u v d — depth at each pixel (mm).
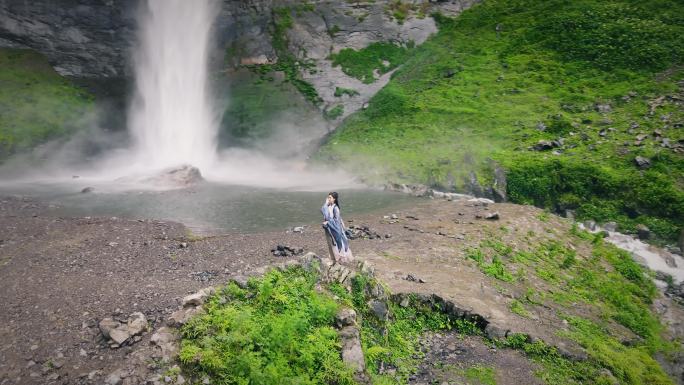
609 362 13516
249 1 67500
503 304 15586
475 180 34594
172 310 11141
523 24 59938
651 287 21438
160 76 57844
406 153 41344
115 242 18172
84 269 14852
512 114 44469
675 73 43344
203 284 13148
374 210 27562
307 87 59469
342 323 11172
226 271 14680
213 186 35781
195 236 20000
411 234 21500
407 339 13086
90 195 30297
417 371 11805
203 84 59875
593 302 18422
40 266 15164
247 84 60719
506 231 22547
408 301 14359
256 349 9781
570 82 47406
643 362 14758
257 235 20062
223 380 9062
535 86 48406
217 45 64688
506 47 56906
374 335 12172
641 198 29922
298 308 11008
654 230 28484
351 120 52969
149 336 10117
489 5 67062
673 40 47469
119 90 59000
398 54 63656
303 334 10414
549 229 24031
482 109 46875
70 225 20969
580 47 51594
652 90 41938
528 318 15148
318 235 20281
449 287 15695
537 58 52844
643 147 34219
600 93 44156
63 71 59062
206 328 9914
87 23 61469
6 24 58219
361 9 68438
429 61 59719
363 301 12617
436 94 52000
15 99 50344
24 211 24891
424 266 17516
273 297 11195
